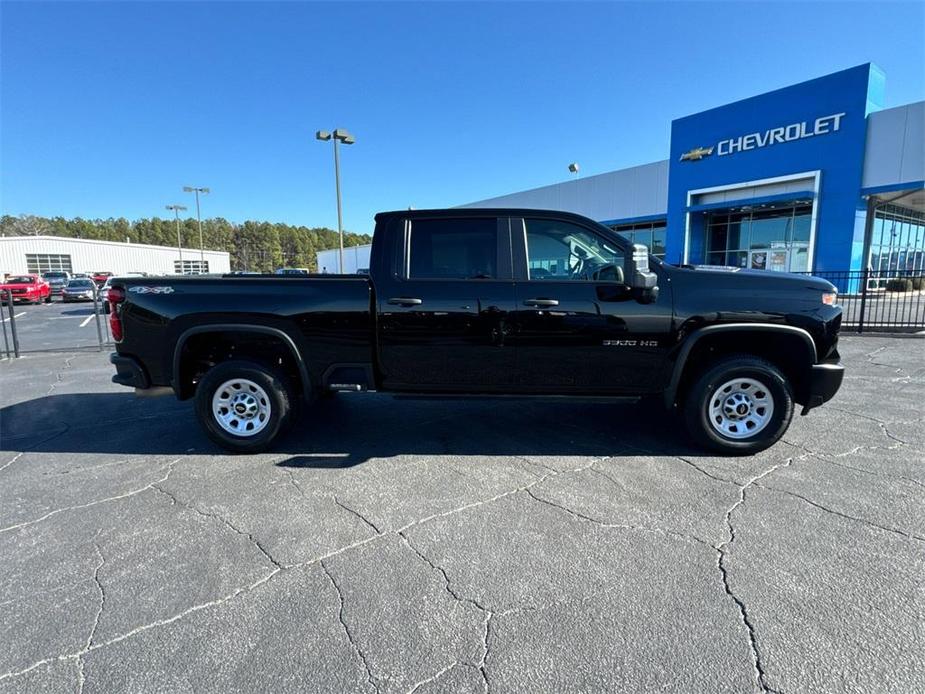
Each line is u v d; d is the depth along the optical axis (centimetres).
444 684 192
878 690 186
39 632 222
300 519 320
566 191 3366
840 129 1892
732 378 402
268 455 430
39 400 631
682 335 398
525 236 415
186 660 205
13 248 5003
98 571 267
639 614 229
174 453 438
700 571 260
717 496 341
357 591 248
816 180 1964
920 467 384
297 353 418
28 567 271
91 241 5522
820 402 405
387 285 413
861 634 214
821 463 394
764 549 278
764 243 2281
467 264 416
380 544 290
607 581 253
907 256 2467
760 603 234
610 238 408
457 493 353
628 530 300
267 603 240
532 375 415
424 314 409
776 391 400
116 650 211
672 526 304
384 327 413
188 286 420
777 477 370
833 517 311
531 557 275
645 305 399
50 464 416
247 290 417
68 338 1345
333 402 594
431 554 279
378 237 422
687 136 2450
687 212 2469
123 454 437
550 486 362
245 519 321
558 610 233
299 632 221
